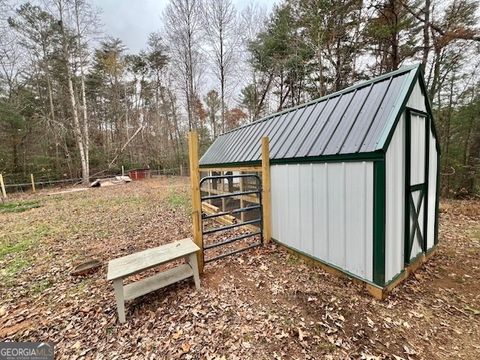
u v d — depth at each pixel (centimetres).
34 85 1675
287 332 220
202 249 326
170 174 2294
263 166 415
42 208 836
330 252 318
